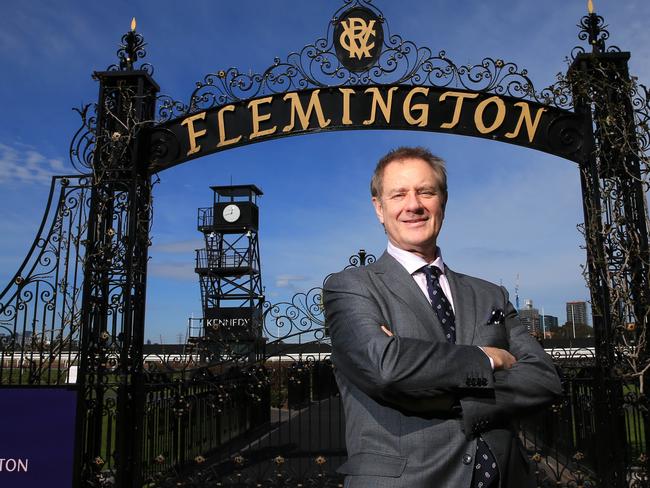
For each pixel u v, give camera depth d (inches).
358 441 72.0
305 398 532.7
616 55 230.7
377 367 67.6
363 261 279.4
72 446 198.8
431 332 75.4
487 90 232.5
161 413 269.0
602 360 219.6
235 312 704.4
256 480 282.0
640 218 219.0
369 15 236.1
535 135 232.4
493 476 67.6
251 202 834.2
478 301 82.7
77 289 216.8
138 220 232.1
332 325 78.8
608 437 211.9
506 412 69.6
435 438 68.3
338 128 233.3
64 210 223.9
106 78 237.0
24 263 216.1
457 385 67.4
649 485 206.2
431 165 84.4
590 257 226.4
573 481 250.7
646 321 213.2
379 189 86.3
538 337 268.7
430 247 83.3
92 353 216.7
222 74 237.5
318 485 270.2
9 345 213.0
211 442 354.6
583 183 232.2
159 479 250.8
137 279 227.9
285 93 236.1
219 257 825.5
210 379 319.0
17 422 200.4
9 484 196.9
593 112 232.8
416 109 232.8
